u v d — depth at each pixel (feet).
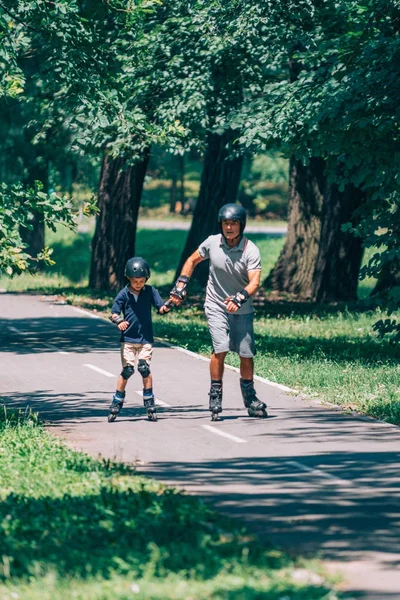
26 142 335.88
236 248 101.91
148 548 55.83
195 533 58.85
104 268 274.16
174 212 631.56
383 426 99.50
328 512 66.95
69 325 195.72
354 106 129.80
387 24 134.62
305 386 124.26
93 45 120.16
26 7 115.03
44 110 195.21
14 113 331.57
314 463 82.53
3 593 49.32
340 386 123.34
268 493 72.38
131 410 108.99
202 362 146.51
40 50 123.34
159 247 456.04
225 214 101.09
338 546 58.90
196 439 92.94
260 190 631.97
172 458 84.64
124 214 272.51
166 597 48.03
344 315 228.43
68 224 111.65
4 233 108.17
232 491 72.90
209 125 193.67
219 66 189.16
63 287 282.15
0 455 84.17
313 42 156.56
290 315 229.86
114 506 65.16
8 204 109.09
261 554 55.06
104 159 270.87
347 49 136.15
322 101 134.21
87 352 158.51
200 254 103.71
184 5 184.34
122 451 86.84
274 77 196.34
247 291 99.96
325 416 105.09
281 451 87.61
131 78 182.50
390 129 133.28
